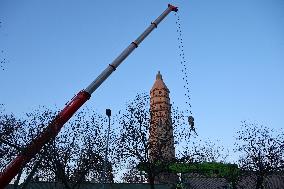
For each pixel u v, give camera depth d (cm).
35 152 2136
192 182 3769
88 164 2906
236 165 3812
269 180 4134
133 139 3073
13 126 2572
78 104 2383
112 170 3078
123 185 3397
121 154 3048
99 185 3216
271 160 3719
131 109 3228
